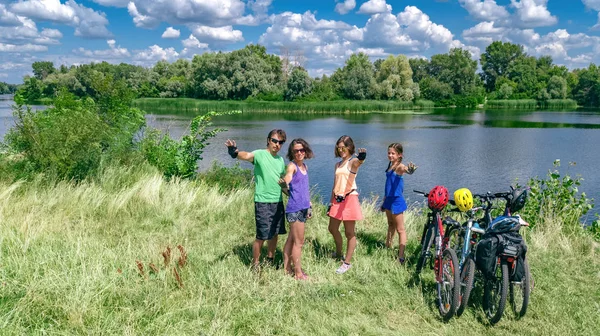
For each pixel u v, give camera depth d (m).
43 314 3.79
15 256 4.75
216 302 4.20
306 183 4.79
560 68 120.56
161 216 6.93
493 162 21.70
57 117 9.36
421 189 16.09
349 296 4.47
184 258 4.83
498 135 33.03
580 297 4.55
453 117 54.06
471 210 4.58
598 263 5.47
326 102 72.06
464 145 27.41
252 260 5.11
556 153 24.38
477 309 4.26
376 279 4.86
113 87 11.84
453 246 4.88
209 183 10.52
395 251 5.76
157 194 7.87
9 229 5.54
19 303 3.83
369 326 3.91
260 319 3.99
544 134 33.66
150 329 3.70
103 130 9.51
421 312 4.24
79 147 8.91
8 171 8.46
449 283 4.14
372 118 51.56
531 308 4.25
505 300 3.85
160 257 4.96
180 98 81.31
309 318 4.02
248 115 55.88
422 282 4.86
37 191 7.74
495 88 112.75
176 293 4.29
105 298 4.09
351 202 4.99
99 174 8.86
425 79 89.75
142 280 4.48
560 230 6.55
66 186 8.12
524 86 106.62
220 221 6.86
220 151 22.44
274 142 4.73
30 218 6.11
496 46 123.00
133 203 7.48
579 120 48.78
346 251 5.55
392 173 5.43
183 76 95.50
